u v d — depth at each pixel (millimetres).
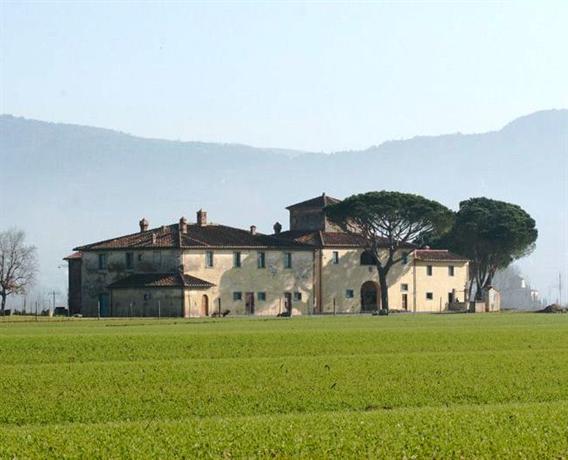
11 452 71500
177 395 96188
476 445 74188
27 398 94625
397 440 75062
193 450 72438
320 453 72125
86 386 100875
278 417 83688
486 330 173875
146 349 139375
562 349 139125
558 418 82250
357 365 116500
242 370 111750
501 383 103375
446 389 99812
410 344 147750
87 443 73938
